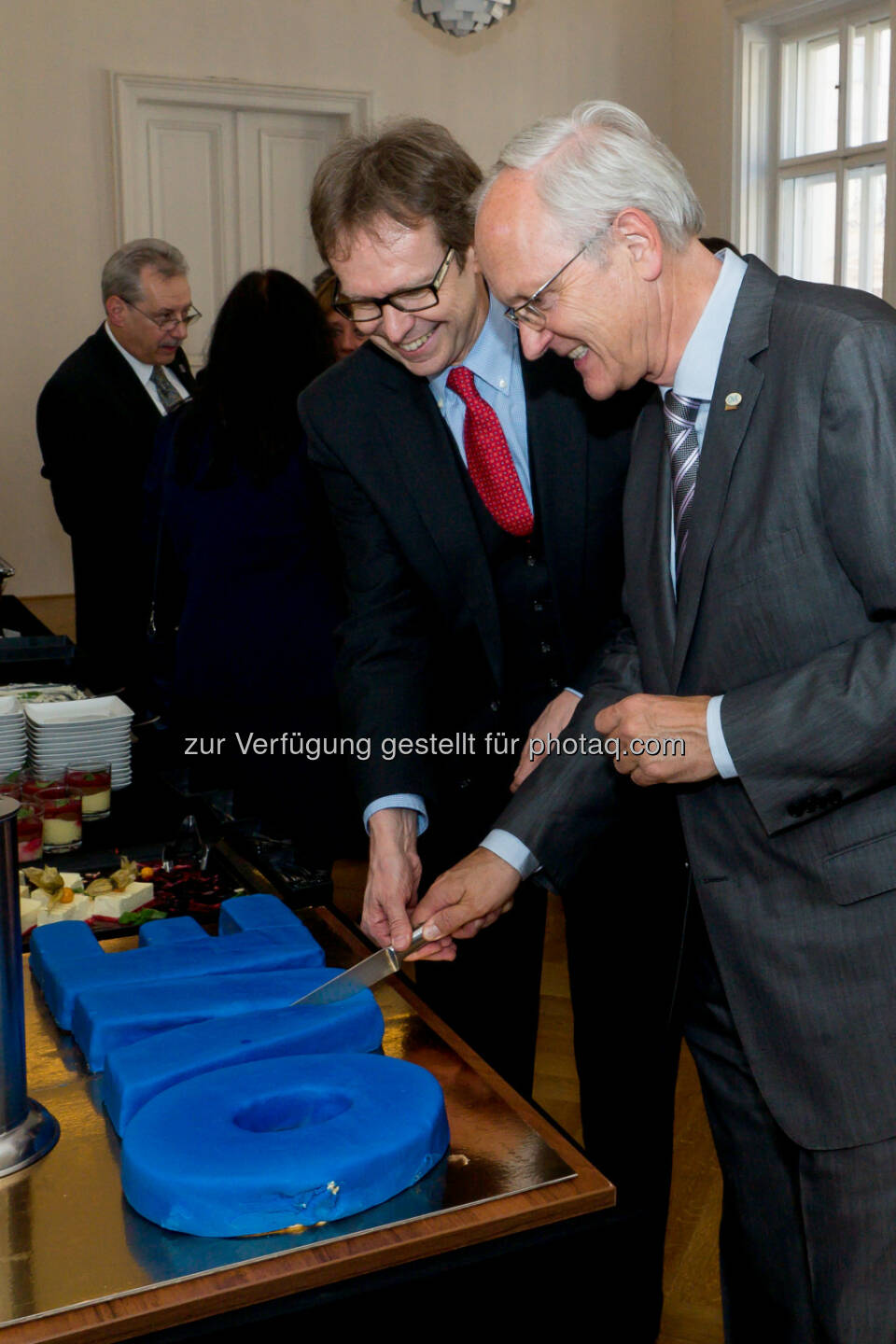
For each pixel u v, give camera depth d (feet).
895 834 4.17
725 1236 5.34
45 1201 3.19
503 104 24.13
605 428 5.62
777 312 4.17
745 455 4.20
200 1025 3.79
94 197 22.04
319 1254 2.99
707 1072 5.25
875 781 4.07
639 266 4.11
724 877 4.53
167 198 22.56
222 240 23.00
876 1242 4.33
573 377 5.53
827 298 4.14
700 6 23.68
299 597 8.08
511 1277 3.12
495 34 23.77
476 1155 3.38
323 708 8.25
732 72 22.94
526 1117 3.56
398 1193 3.21
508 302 4.20
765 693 4.13
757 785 4.13
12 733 6.89
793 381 4.05
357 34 23.04
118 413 12.48
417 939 4.66
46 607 22.49
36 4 21.20
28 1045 4.00
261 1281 2.90
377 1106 3.34
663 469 4.70
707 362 4.27
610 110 4.13
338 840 8.07
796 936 4.34
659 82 24.71
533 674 6.10
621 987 6.18
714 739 4.17
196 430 7.95
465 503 5.69
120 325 12.41
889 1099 4.25
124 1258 2.97
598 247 4.04
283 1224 3.06
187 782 6.91
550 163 4.04
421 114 23.67
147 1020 3.84
